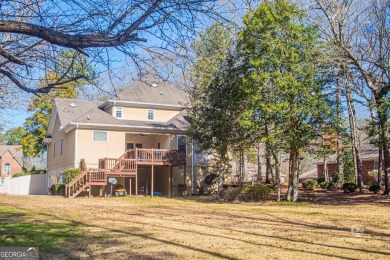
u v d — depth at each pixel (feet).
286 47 66.39
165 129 102.12
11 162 190.39
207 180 104.22
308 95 66.49
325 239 31.94
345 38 72.23
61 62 12.85
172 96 111.34
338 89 69.97
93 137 97.50
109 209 57.16
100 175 88.79
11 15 10.89
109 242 29.76
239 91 72.23
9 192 126.93
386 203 65.98
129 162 91.71
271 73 67.56
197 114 81.51
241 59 69.51
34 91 11.36
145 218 45.83
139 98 106.42
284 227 39.11
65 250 26.68
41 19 10.96
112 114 104.06
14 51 12.62
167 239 31.27
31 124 142.72
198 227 38.42
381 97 70.64
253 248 27.96
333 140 73.87
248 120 69.10
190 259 24.54
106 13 10.91
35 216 45.68
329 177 123.44
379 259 24.75
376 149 118.62
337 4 69.36
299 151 74.64
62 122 105.70
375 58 72.43
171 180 99.50
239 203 73.72
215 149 84.58
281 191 89.71
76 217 45.60
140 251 26.68
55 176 110.42
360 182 83.10
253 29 63.31
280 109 65.62
